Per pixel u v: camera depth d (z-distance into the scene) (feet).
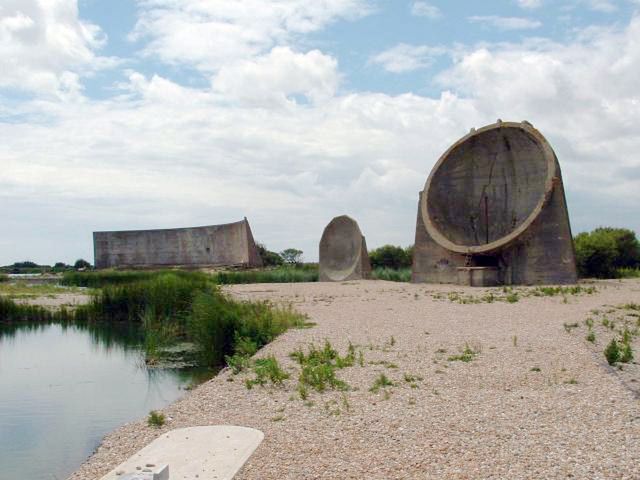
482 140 114.93
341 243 147.23
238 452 24.98
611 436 25.66
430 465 23.34
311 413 31.01
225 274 154.61
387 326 58.85
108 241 256.73
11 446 31.89
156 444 26.20
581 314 62.69
